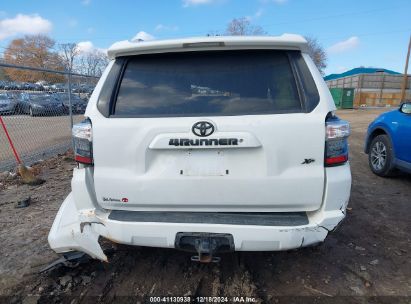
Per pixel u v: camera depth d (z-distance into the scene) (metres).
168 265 2.92
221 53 2.28
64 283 2.66
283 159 2.11
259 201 2.16
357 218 3.92
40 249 3.20
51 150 7.68
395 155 5.25
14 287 2.62
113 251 3.11
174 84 2.27
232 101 2.19
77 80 9.42
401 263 2.96
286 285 2.65
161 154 2.18
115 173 2.22
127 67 2.34
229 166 2.14
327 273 2.80
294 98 2.18
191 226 2.14
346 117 21.55
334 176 2.14
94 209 2.29
